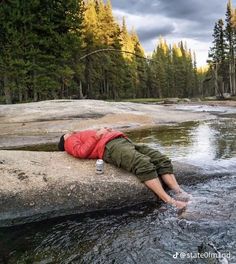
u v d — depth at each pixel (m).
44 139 10.48
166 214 4.36
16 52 24.92
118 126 13.22
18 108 15.56
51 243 3.84
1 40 25.00
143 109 18.17
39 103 16.89
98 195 4.79
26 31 25.05
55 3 26.27
